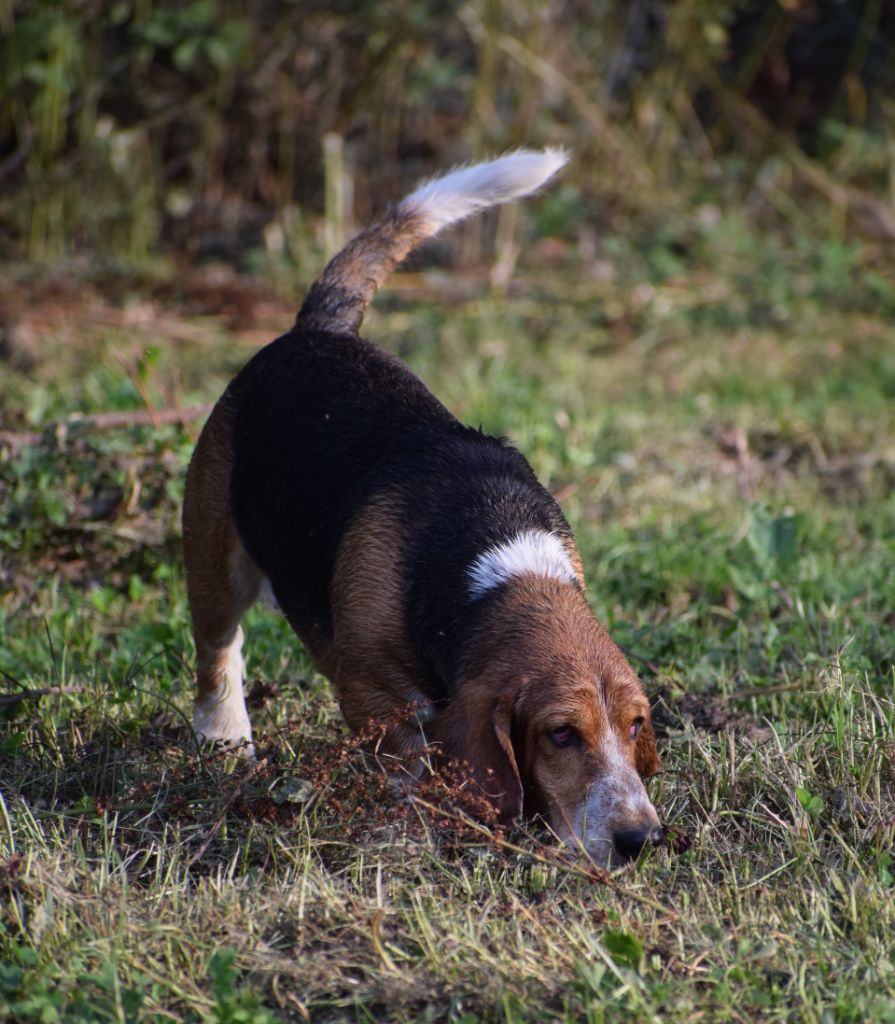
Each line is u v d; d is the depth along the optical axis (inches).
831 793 320.8
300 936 268.7
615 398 657.6
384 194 928.9
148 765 335.3
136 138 850.8
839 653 360.8
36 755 340.2
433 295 802.2
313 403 343.3
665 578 457.1
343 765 315.3
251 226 904.3
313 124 905.5
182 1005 250.2
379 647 309.4
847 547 484.1
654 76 935.0
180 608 432.5
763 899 281.3
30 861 283.3
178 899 277.6
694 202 903.7
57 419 506.6
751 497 526.6
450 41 925.2
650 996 248.7
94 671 384.8
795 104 1007.0
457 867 297.7
